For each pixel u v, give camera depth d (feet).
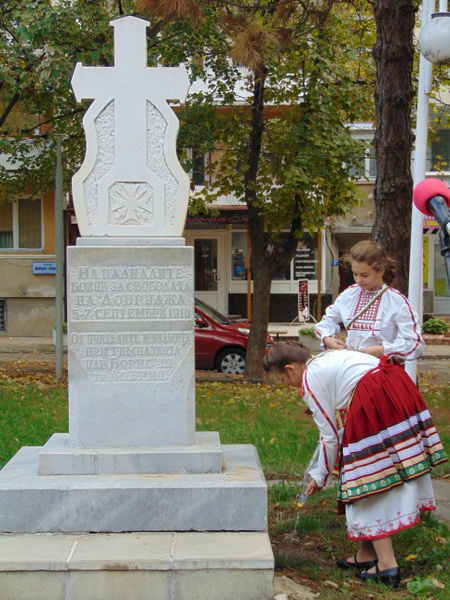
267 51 31.91
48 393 36.99
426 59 18.67
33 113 46.78
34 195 56.39
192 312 15.30
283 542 16.19
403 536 15.90
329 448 13.96
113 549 13.12
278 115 57.67
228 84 45.14
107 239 15.55
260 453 23.16
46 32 38.14
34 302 77.92
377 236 26.04
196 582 12.70
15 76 40.83
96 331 15.23
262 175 49.11
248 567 12.70
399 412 13.57
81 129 47.78
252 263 46.80
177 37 42.29
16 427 26.81
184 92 15.88
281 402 35.32
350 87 44.91
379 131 26.03
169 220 15.92
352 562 14.70
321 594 13.33
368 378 13.67
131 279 15.25
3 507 13.83
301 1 32.94
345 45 45.29
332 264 84.79
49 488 13.85
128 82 15.84
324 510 18.22
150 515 13.88
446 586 13.47
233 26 32.55
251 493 13.92
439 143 75.51
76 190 15.83
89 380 15.23
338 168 45.68
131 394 15.25
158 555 12.85
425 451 14.01
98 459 14.64
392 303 14.69
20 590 12.64
